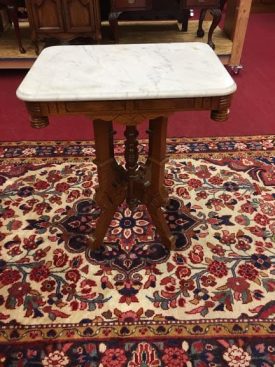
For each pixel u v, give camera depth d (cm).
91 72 109
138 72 109
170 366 115
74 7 261
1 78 304
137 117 108
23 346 120
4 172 198
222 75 106
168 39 312
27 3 259
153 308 131
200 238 158
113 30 282
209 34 291
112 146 131
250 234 159
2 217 170
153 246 155
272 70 312
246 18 275
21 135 230
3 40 317
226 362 115
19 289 138
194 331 124
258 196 180
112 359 117
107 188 136
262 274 142
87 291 137
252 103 263
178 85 101
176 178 193
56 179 193
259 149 214
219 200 178
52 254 152
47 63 115
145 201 143
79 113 105
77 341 121
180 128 236
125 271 144
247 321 126
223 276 142
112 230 163
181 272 143
